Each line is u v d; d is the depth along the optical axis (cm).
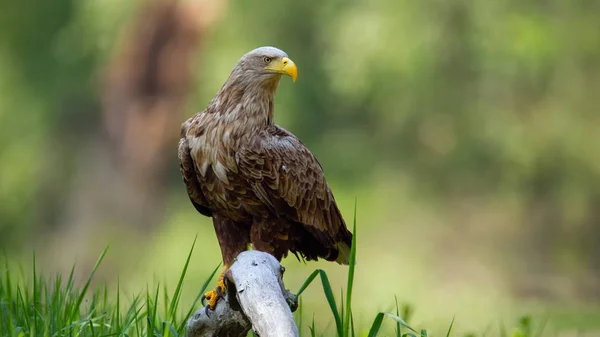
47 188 2503
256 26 2402
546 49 2192
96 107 2503
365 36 2183
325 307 1371
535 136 2245
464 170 2395
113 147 2364
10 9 2595
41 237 2488
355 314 1237
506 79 2264
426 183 2425
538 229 2338
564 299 2180
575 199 2270
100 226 2344
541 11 2247
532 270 2269
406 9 2189
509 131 2238
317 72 2497
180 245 2114
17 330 526
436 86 2248
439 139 2372
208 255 2064
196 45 2303
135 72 2305
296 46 2480
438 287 2142
